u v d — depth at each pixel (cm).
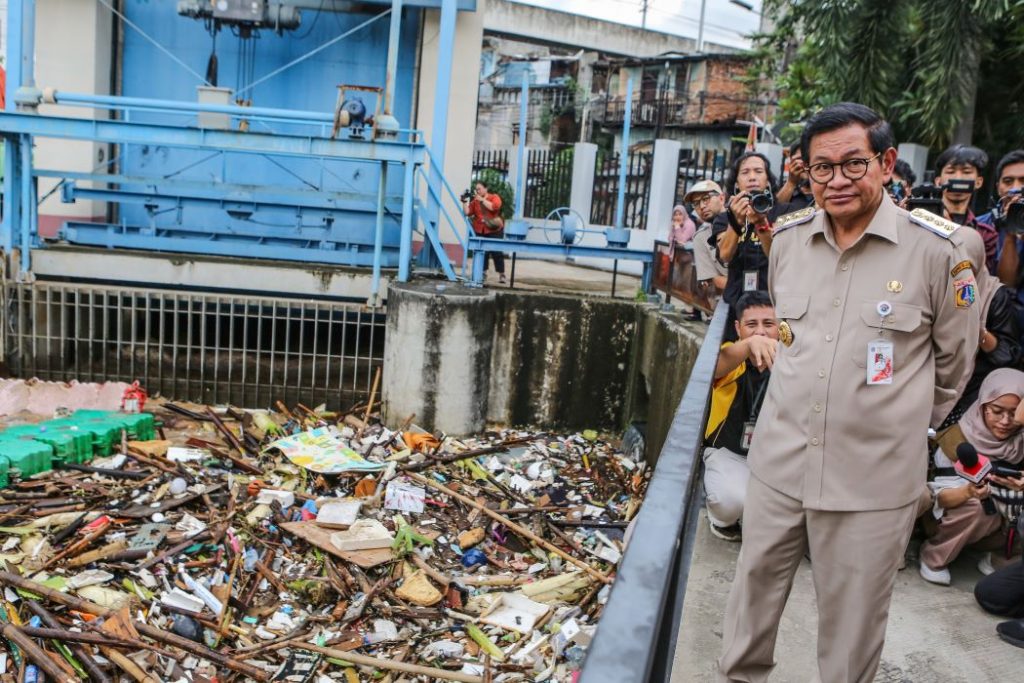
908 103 1038
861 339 240
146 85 1093
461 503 732
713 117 2028
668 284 898
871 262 242
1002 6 876
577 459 862
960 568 418
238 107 834
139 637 519
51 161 1067
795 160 453
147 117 1095
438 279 960
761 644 271
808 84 1348
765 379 439
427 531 689
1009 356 410
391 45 851
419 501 715
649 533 153
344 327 902
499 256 1074
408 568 631
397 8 842
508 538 698
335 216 1017
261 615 572
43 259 902
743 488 418
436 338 849
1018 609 367
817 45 1033
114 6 1075
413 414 867
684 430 213
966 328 240
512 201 1650
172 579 585
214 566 604
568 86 2236
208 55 1095
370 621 573
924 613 372
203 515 665
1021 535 359
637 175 1434
